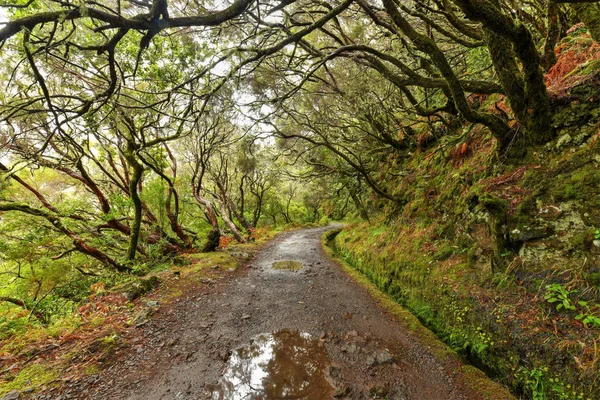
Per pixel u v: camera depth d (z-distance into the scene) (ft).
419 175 27.43
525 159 14.62
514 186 14.28
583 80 12.46
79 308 15.47
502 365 10.99
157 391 9.66
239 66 12.09
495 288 12.94
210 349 12.39
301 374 10.74
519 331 10.77
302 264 30.07
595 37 11.77
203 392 9.65
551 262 11.36
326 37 27.25
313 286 21.97
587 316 9.24
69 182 35.81
